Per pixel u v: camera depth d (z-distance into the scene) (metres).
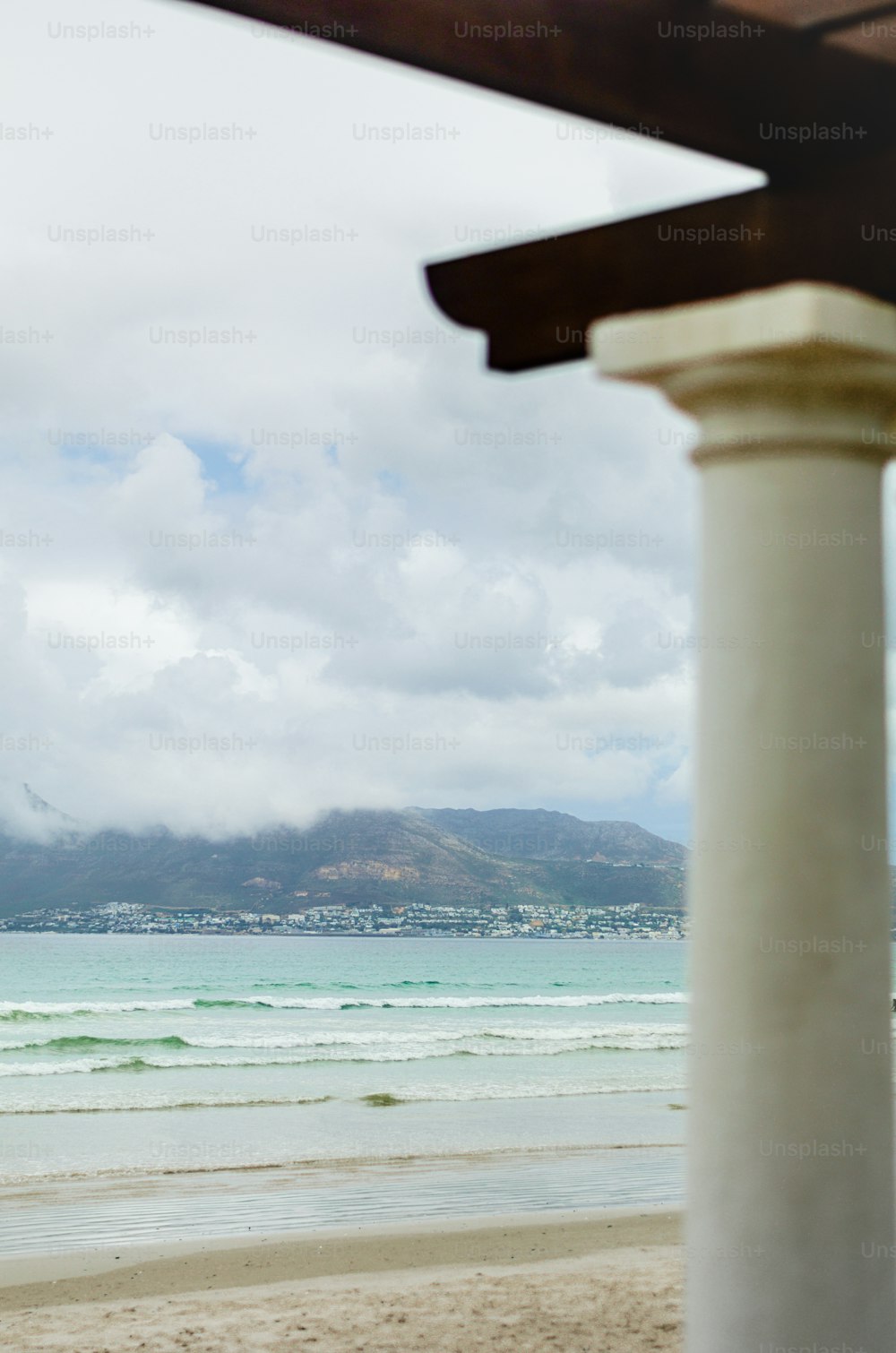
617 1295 10.30
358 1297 10.41
